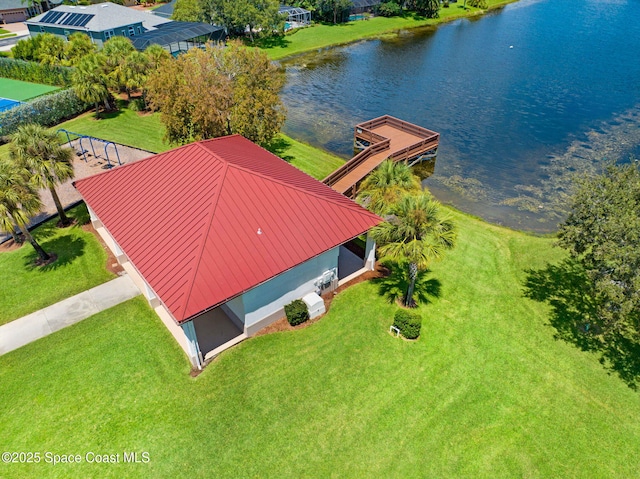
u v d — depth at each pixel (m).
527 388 17.47
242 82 31.11
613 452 15.33
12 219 21.64
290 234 19.42
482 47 69.94
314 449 15.21
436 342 19.36
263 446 15.27
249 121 30.64
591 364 18.58
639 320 17.66
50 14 62.34
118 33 59.41
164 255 18.09
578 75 57.41
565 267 24.17
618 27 81.00
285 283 19.38
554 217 29.91
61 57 50.91
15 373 17.69
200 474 14.52
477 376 17.89
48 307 20.86
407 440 15.54
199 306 16.30
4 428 15.76
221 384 17.30
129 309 20.73
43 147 23.31
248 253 18.27
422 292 22.16
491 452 15.25
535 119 45.25
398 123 39.66
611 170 19.31
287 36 71.94
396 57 65.12
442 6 95.44
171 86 30.17
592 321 20.64
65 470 14.57
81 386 17.17
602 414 16.56
